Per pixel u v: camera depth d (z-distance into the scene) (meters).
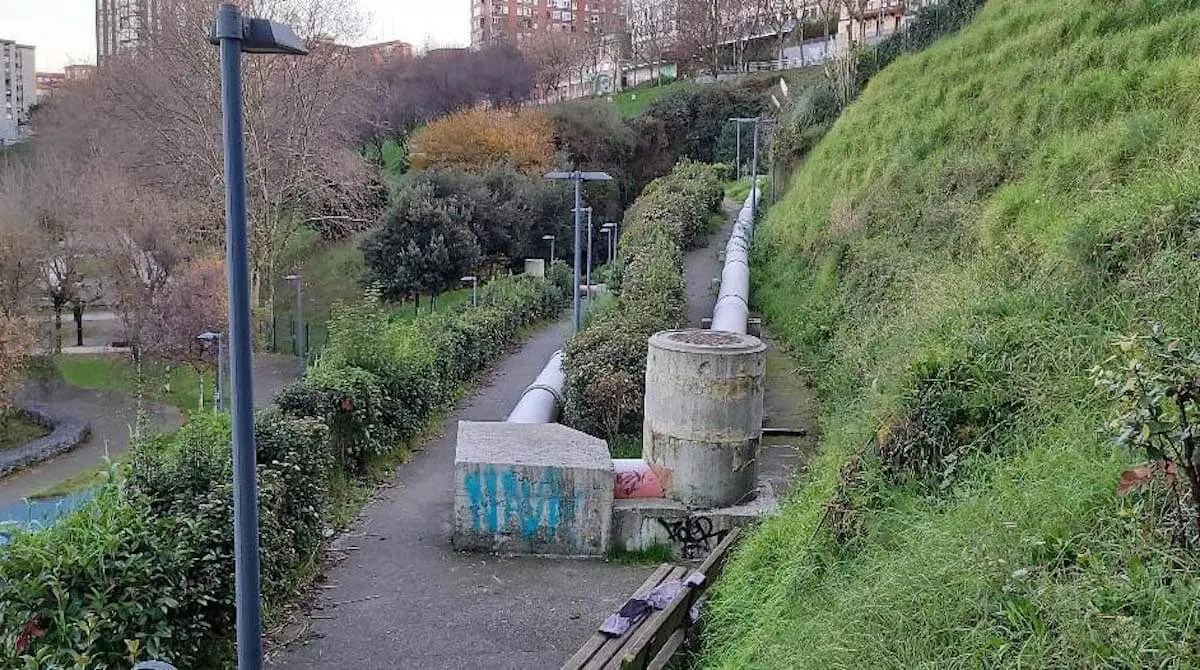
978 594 4.15
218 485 6.50
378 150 49.38
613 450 10.97
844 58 23.59
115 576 5.47
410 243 31.73
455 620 7.30
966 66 14.81
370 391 11.13
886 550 5.23
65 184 33.34
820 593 5.34
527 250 38.72
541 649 6.86
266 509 6.95
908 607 4.42
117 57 37.25
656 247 19.34
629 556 8.50
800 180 21.28
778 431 10.41
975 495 5.07
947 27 19.70
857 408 7.82
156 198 30.30
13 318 26.09
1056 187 9.38
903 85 17.47
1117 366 3.57
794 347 13.81
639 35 74.50
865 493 5.78
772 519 7.00
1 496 19.61
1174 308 5.56
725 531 8.35
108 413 26.47
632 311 13.77
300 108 29.84
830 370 11.15
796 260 17.50
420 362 14.01
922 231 11.99
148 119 31.00
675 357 8.42
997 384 5.82
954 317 7.21
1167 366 3.48
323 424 8.93
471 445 9.04
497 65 57.31
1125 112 9.70
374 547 8.83
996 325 6.52
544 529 8.56
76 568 5.38
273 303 31.66
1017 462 5.12
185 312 26.48
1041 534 4.27
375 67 51.31
